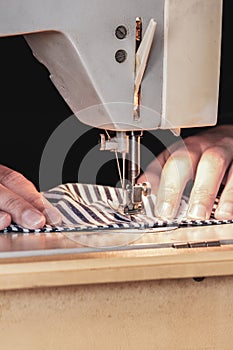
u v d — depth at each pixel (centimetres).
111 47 149
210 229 161
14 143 252
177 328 140
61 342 135
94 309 136
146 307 138
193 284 140
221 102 244
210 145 187
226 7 243
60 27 146
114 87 150
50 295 134
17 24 146
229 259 140
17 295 132
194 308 141
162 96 153
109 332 137
